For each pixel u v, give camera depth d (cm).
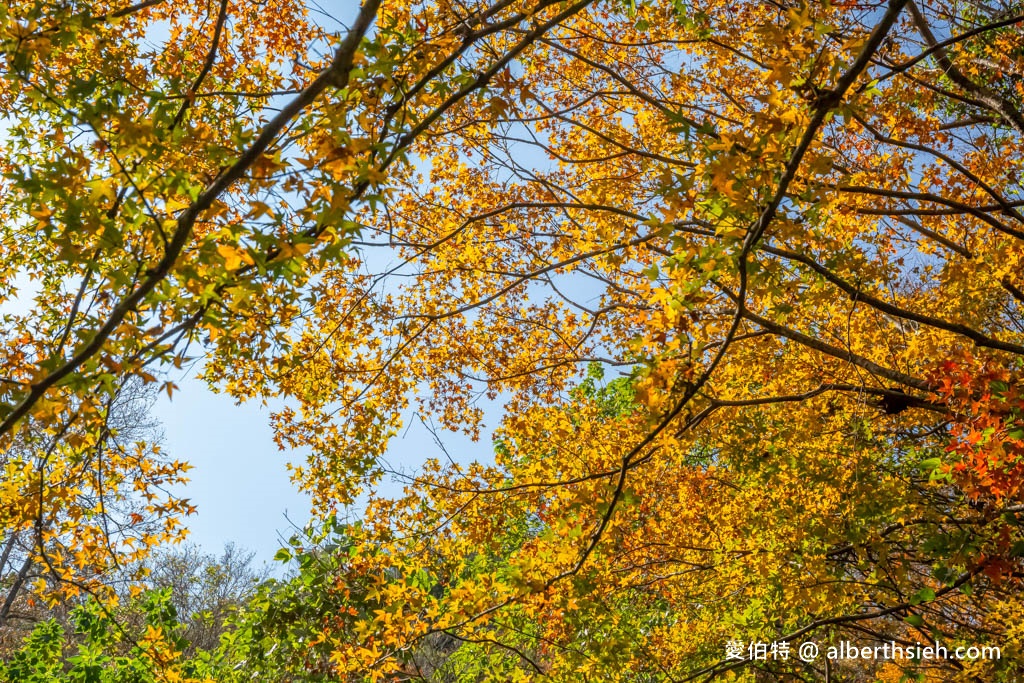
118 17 368
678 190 339
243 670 692
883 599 603
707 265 341
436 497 660
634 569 788
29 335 535
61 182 268
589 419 744
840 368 678
